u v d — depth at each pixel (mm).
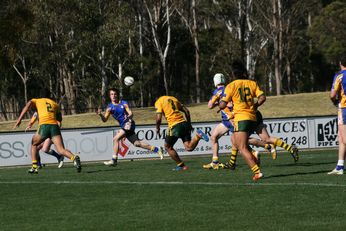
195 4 143250
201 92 157750
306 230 16719
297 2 143625
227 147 52312
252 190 23578
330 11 152125
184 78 166625
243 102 26031
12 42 102562
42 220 19422
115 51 120812
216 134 33188
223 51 148250
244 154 26219
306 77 178125
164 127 51625
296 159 31203
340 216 18344
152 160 48875
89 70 129500
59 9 114812
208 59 153125
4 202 23359
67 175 33094
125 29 117062
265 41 147625
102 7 118688
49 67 128875
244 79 26156
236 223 17891
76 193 24891
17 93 150500
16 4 103500
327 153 47188
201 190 24234
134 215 19656
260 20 148250
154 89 135750
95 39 116938
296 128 53094
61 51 121188
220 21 151125
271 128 52875
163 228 17609
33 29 113312
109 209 20906
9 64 104000
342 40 151500
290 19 144500
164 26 143125
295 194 22297
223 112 32688
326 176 27250
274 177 27547
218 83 32406
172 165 39531
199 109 93000
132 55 126438
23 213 20812
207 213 19516
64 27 117875
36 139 34406
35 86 150500
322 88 178125
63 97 126250
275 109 91938
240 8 141750
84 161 50375
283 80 168500
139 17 131875
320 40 155125
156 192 24266
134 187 25953
